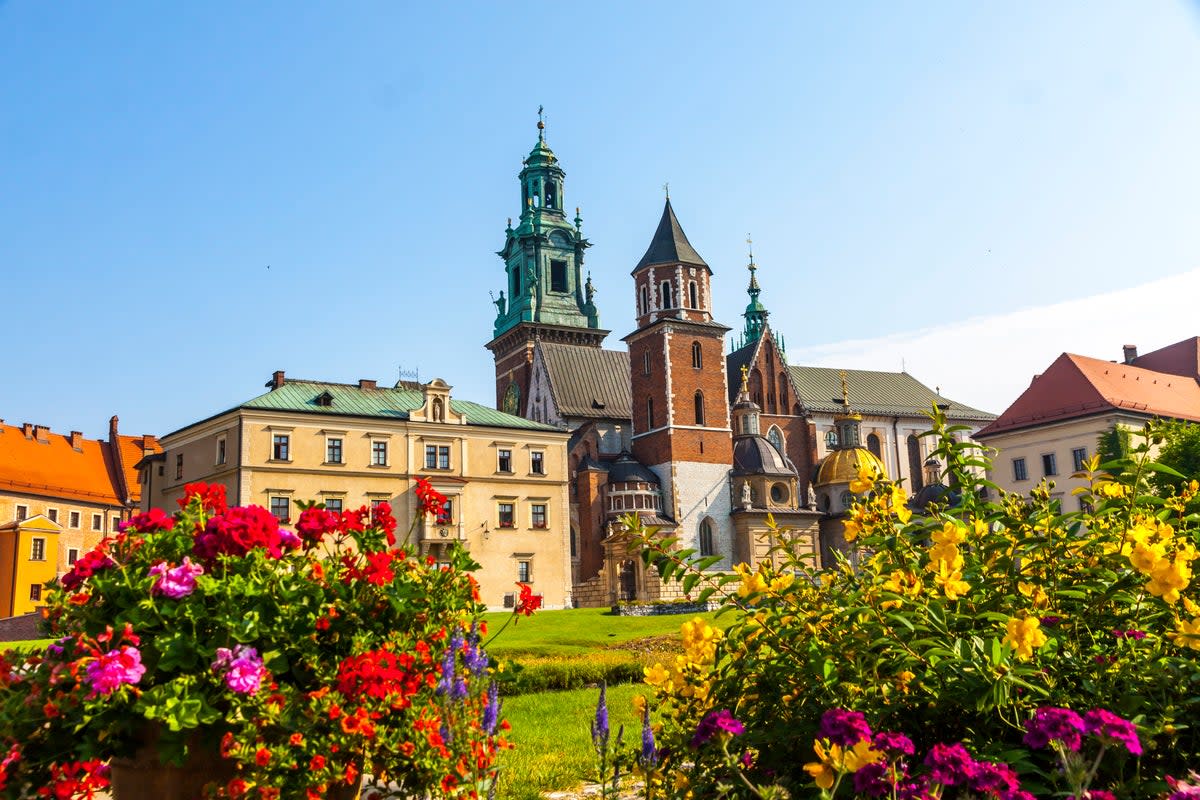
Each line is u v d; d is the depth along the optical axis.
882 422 100.56
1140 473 7.82
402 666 7.46
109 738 6.96
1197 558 7.07
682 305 84.19
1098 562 7.39
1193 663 6.20
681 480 79.06
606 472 79.19
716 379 83.12
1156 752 6.27
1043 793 5.57
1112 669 6.32
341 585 7.83
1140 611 6.93
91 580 7.45
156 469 69.88
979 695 5.96
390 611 8.09
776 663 7.24
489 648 29.16
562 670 22.83
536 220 102.38
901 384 107.69
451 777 7.39
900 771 5.63
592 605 72.25
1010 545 7.61
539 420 89.44
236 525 7.56
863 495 8.51
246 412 60.09
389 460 64.06
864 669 6.77
